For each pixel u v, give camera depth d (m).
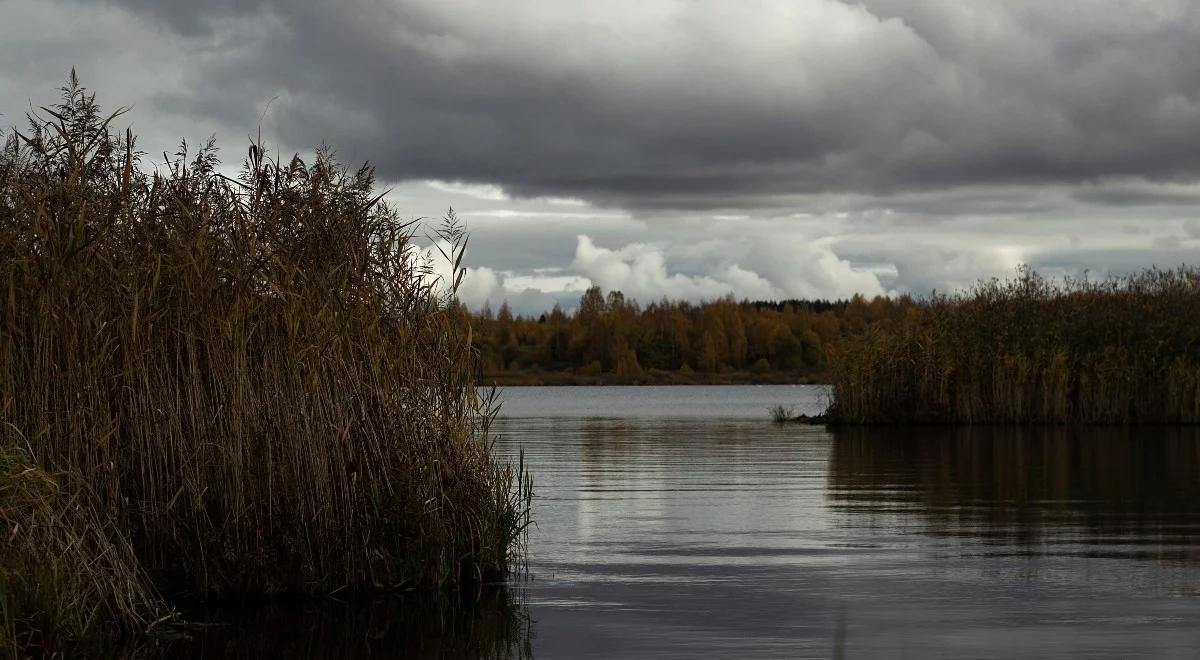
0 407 9.02
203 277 10.03
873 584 10.77
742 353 118.12
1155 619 9.27
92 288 9.54
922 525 14.40
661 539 13.46
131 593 8.78
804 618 9.41
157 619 8.98
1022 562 11.80
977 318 35.97
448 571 10.62
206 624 9.18
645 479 20.11
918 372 35.41
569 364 115.25
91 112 9.96
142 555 9.65
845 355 36.56
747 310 124.56
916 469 21.44
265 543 10.11
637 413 49.91
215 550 9.89
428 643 8.70
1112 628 8.97
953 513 15.45
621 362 113.56
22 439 8.94
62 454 9.19
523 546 12.78
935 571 11.37
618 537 13.62
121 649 8.48
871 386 35.62
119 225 9.97
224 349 10.02
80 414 9.17
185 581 9.83
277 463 10.17
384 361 10.59
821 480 19.75
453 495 10.80
